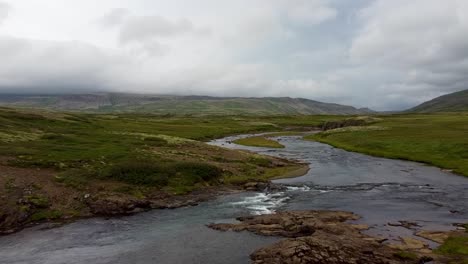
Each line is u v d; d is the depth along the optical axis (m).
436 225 35.44
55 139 76.06
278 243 30.08
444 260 26.77
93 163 57.59
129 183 50.62
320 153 94.38
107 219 40.66
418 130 108.44
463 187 52.81
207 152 79.56
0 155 55.81
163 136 97.81
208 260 28.98
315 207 43.72
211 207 45.25
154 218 40.97
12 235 35.75
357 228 34.59
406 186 54.34
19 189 44.38
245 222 38.25
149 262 28.91
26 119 97.31
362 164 75.50
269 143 117.56
